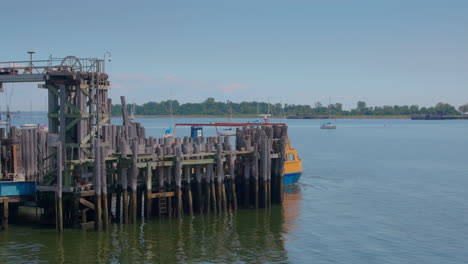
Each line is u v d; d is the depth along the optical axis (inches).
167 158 1429.6
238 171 1651.1
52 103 1362.0
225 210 1556.3
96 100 1358.3
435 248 1280.8
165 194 1428.4
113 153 1366.9
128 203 1396.4
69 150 1354.6
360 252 1243.8
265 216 1560.0
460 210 1705.2
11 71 1378.0
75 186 1306.6
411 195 1979.6
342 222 1528.1
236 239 1320.1
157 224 1408.7
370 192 2042.3
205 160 1497.3
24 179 1427.2
